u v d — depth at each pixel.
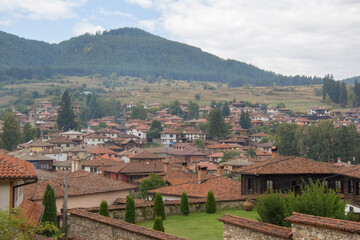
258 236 18.56
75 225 29.09
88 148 147.00
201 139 189.25
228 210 36.81
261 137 195.88
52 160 115.44
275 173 40.50
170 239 20.92
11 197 21.05
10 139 142.38
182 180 61.78
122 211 32.62
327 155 124.69
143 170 83.19
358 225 14.73
